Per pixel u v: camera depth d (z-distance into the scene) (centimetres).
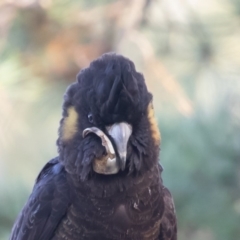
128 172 827
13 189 1220
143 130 823
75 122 833
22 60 1175
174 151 1110
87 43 1199
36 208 882
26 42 1188
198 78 1172
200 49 1191
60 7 1193
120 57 822
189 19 1198
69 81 1197
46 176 896
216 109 1128
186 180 1108
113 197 838
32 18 1182
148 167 837
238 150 1102
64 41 1190
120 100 798
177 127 1117
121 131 801
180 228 1141
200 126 1112
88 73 830
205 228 1118
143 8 1189
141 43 1133
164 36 1202
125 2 1202
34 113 1198
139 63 1177
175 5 1202
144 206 847
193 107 1117
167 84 1094
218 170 1102
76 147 830
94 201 839
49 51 1183
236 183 1110
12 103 1133
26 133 1209
